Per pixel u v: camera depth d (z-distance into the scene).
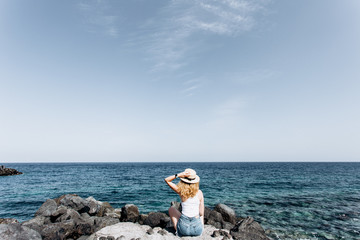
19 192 25.66
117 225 6.42
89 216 10.84
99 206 11.58
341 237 9.59
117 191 25.16
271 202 17.36
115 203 18.34
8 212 16.06
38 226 6.93
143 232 5.86
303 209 14.88
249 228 7.04
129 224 6.59
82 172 69.19
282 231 10.40
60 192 25.25
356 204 16.44
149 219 8.07
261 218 12.70
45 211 9.97
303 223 11.69
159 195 22.19
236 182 33.19
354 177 42.56
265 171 68.62
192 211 5.22
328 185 28.64
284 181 34.44
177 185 5.25
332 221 12.04
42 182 36.81
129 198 20.50
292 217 12.90
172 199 19.92
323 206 15.77
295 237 9.58
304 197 19.52
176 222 5.48
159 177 47.69
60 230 6.96
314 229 10.68
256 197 19.73
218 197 19.80
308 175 48.69
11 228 5.76
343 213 13.76
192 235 5.35
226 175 50.19
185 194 5.18
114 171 75.81
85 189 27.31
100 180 40.00
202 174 54.34
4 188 29.22
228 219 9.84
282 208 15.23
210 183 31.73
